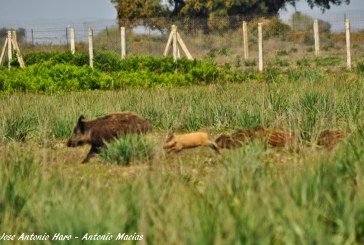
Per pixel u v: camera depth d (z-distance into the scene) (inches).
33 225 1074.7
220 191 1166.3
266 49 7214.6
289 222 1003.9
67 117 2308.1
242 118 2239.2
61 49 6835.6
